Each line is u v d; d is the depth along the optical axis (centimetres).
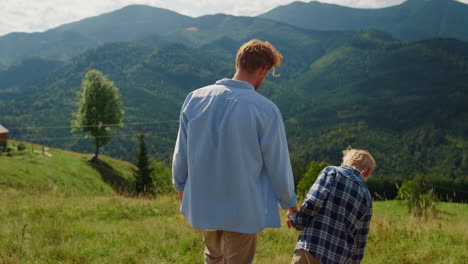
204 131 183
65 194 1198
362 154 264
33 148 5881
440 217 670
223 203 181
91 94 5700
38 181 4288
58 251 376
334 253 236
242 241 192
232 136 178
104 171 5841
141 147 4297
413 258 391
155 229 496
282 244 454
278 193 191
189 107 193
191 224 187
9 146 5819
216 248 213
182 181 202
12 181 3928
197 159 184
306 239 243
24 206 766
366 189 250
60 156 5769
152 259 360
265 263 357
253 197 181
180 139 198
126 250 387
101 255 380
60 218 629
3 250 381
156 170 4031
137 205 780
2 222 584
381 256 405
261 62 192
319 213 245
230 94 186
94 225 548
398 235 493
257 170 182
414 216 659
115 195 1189
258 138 181
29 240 411
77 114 5844
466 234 512
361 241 246
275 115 184
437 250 424
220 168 180
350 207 241
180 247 404
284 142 187
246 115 179
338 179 246
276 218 189
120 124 5966
